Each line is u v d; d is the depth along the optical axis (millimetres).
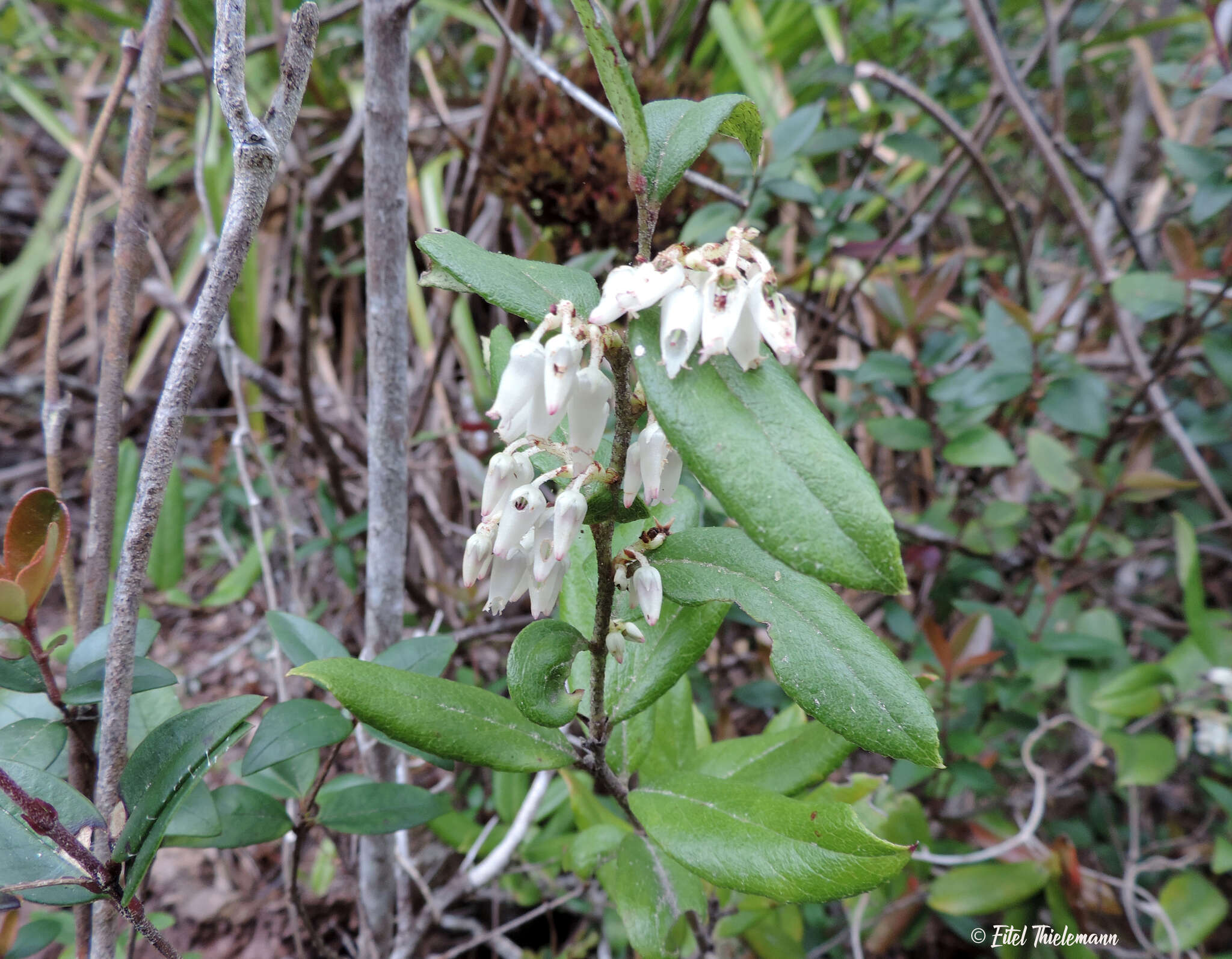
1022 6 333
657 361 76
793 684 91
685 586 95
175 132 410
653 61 256
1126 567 270
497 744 100
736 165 206
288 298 351
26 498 89
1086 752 233
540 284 85
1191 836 204
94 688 103
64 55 420
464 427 226
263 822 119
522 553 94
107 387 112
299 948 145
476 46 354
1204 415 224
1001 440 199
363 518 234
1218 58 234
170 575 239
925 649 201
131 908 90
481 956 196
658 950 114
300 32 86
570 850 145
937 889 167
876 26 280
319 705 115
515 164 230
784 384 76
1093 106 372
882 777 163
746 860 91
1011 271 272
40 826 82
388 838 145
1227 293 211
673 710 138
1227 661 178
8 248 425
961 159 246
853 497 71
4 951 128
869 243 225
